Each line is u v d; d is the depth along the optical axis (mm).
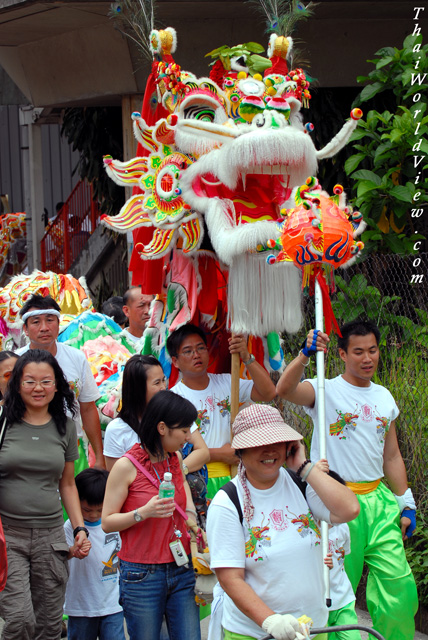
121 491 5773
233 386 6910
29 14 13773
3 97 21266
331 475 5121
